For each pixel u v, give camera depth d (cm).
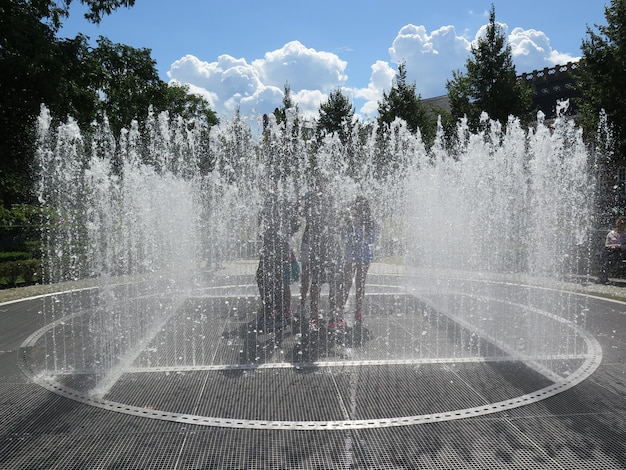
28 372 488
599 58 1631
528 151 1331
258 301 867
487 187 1287
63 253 1373
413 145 1692
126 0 1859
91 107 1847
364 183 1543
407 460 319
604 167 1638
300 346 568
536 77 3822
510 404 402
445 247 1284
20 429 363
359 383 450
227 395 423
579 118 1786
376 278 1138
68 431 360
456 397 416
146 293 970
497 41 2114
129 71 2362
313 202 683
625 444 337
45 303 882
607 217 1602
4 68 1474
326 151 1320
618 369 488
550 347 564
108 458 322
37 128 1658
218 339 603
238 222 1659
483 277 1152
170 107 3422
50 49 1554
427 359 517
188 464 315
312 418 378
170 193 1404
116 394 427
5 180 1906
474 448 333
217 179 1681
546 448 332
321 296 902
